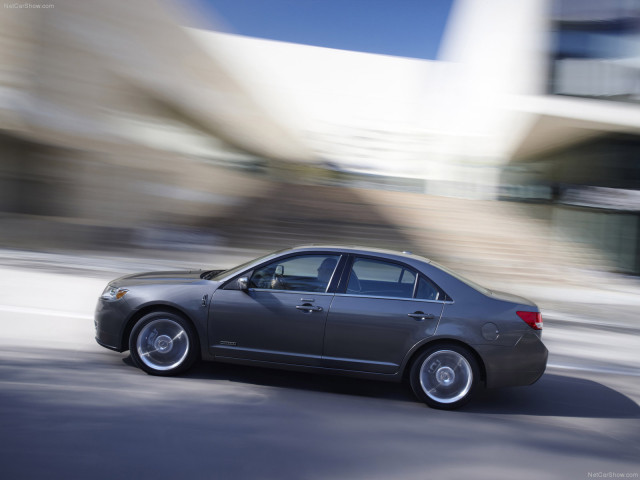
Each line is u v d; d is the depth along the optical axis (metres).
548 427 4.33
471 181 23.09
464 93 26.23
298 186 22.77
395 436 3.86
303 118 27.27
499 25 23.05
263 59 29.52
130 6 20.33
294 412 4.16
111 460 3.13
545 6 18.89
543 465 3.56
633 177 19.58
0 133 17.03
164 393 4.31
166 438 3.48
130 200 18.45
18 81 17.25
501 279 13.49
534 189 21.50
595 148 20.05
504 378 4.50
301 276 4.72
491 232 18.52
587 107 18.42
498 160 22.47
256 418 3.97
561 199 20.70
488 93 23.06
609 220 19.70
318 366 4.61
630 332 8.52
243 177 22.45
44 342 5.55
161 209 18.23
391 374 4.56
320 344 4.58
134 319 4.83
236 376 4.92
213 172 21.16
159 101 20.64
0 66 17.17
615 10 18.14
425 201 21.95
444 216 19.91
